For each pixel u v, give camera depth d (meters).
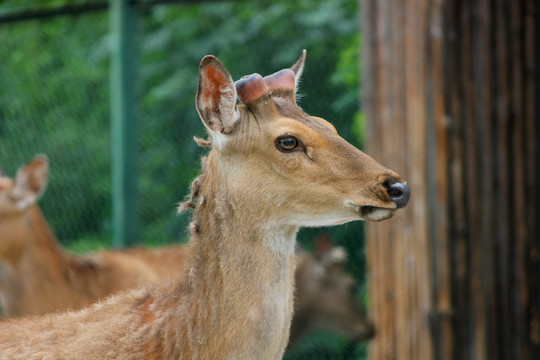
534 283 8.78
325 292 11.73
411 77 8.69
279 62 12.38
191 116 12.10
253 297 5.45
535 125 8.74
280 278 5.53
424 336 8.71
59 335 5.78
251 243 5.49
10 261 9.66
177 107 12.08
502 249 8.70
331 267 11.78
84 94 12.49
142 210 11.65
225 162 5.55
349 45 12.45
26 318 6.34
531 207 8.76
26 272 9.67
